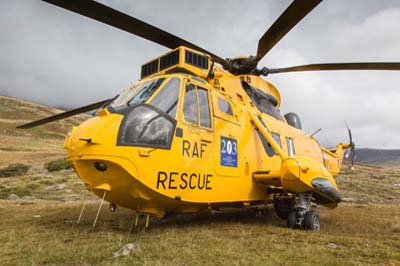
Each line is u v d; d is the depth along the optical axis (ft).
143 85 19.49
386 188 76.43
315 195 22.35
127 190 16.05
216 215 27.25
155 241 15.08
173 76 19.31
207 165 18.95
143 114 16.44
